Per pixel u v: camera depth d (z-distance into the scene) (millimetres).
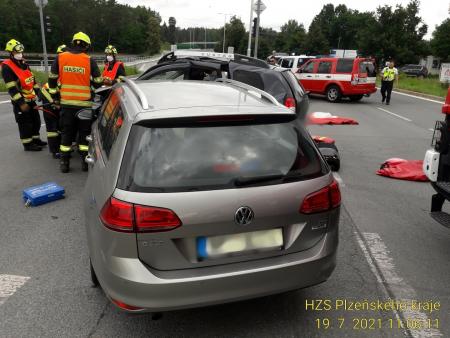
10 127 10531
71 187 6051
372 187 6305
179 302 2521
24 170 6859
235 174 2645
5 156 7723
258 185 2650
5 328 2982
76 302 3289
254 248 2670
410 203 5652
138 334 2939
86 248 4195
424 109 16703
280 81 7352
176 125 2727
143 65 67938
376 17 47031
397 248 4320
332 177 2988
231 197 2561
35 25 98188
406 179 6688
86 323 3045
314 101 19188
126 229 2457
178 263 2533
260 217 2629
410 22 46969
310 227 2812
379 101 19812
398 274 3807
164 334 2947
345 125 12258
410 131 11367
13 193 5773
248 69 7508
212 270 2574
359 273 3814
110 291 2586
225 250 2604
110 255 2537
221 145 2738
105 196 2625
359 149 8977
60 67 6316
